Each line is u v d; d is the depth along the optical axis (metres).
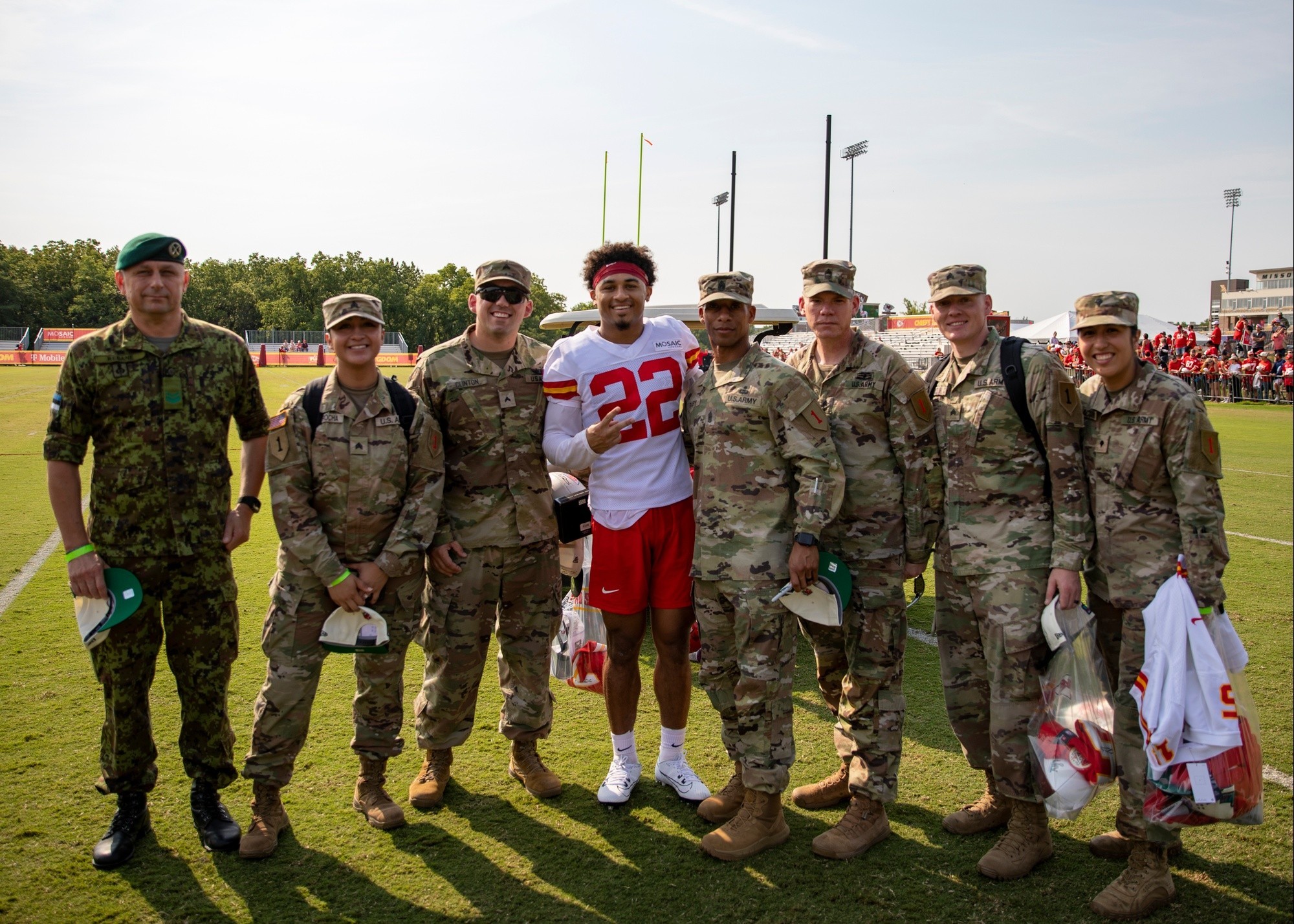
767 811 3.37
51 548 7.81
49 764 3.93
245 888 3.09
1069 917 2.95
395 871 3.20
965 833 3.49
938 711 4.68
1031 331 35.06
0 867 3.17
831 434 3.50
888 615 3.43
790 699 3.44
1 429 16.27
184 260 3.32
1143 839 2.99
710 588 3.48
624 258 3.68
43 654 5.27
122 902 2.99
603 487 3.70
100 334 3.26
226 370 3.40
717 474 3.42
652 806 3.73
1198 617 2.88
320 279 84.56
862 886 3.13
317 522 3.37
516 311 3.63
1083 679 3.14
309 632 3.38
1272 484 11.70
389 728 3.60
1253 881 3.13
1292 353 26.95
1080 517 3.12
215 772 3.46
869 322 45.25
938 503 3.44
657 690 3.80
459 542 3.66
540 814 3.64
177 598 3.38
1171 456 2.97
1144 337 30.44
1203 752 2.81
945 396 3.40
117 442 3.24
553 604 3.85
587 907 3.00
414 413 3.50
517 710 3.80
